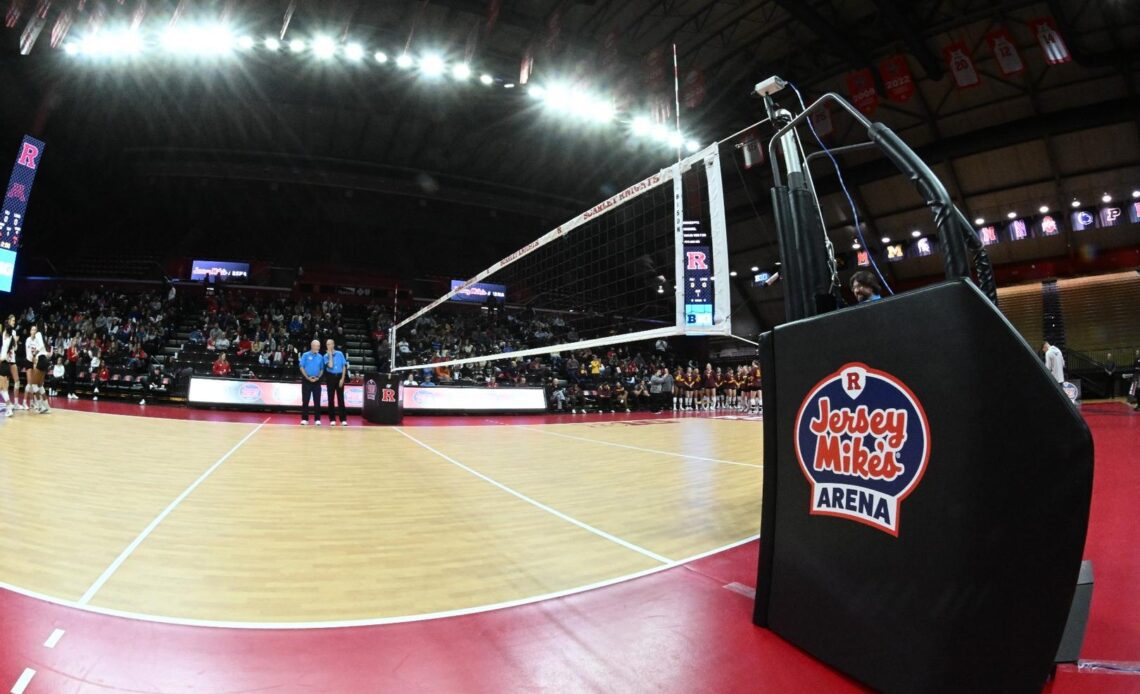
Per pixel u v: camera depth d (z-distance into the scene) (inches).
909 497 49.0
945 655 44.2
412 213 1037.8
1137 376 560.7
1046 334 802.2
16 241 737.0
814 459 60.2
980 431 43.9
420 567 87.0
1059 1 542.3
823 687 51.5
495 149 880.9
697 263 163.6
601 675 53.8
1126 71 608.7
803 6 548.4
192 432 282.2
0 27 602.9
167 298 823.1
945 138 753.6
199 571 81.9
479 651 58.7
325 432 318.3
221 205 998.4
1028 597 39.9
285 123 816.3
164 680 51.0
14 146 819.4
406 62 623.8
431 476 175.5
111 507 117.8
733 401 844.0
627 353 903.7
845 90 703.1
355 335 839.7
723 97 724.7
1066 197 769.6
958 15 574.2
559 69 672.4
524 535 107.5
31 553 85.7
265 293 927.7
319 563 87.7
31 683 49.3
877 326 53.6
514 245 1146.7
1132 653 55.9
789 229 74.5
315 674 53.1
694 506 135.8
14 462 165.8
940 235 51.6
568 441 305.9
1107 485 147.7
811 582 58.9
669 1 573.0
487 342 829.8
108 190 964.0
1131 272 773.3
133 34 583.5
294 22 585.6
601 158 896.9
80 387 568.1
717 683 52.2
